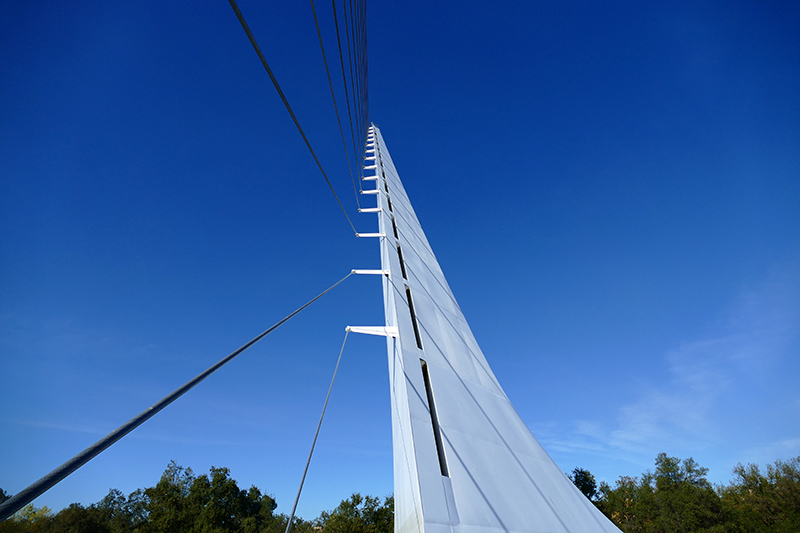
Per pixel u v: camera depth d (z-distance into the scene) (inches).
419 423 251.4
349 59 317.4
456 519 208.8
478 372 444.8
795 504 1165.7
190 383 103.5
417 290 473.7
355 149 410.9
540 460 393.7
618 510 1544.0
